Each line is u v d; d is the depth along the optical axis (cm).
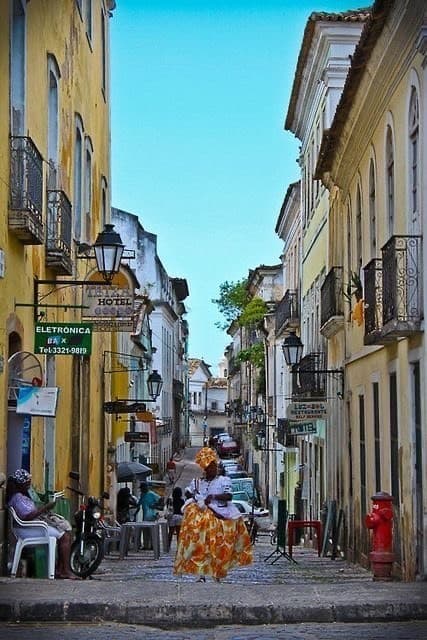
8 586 1071
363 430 2086
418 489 1452
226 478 1241
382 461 1775
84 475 2267
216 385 13900
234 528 1228
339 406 2533
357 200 2162
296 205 4059
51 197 1692
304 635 885
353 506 2222
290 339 2858
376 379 1859
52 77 1764
